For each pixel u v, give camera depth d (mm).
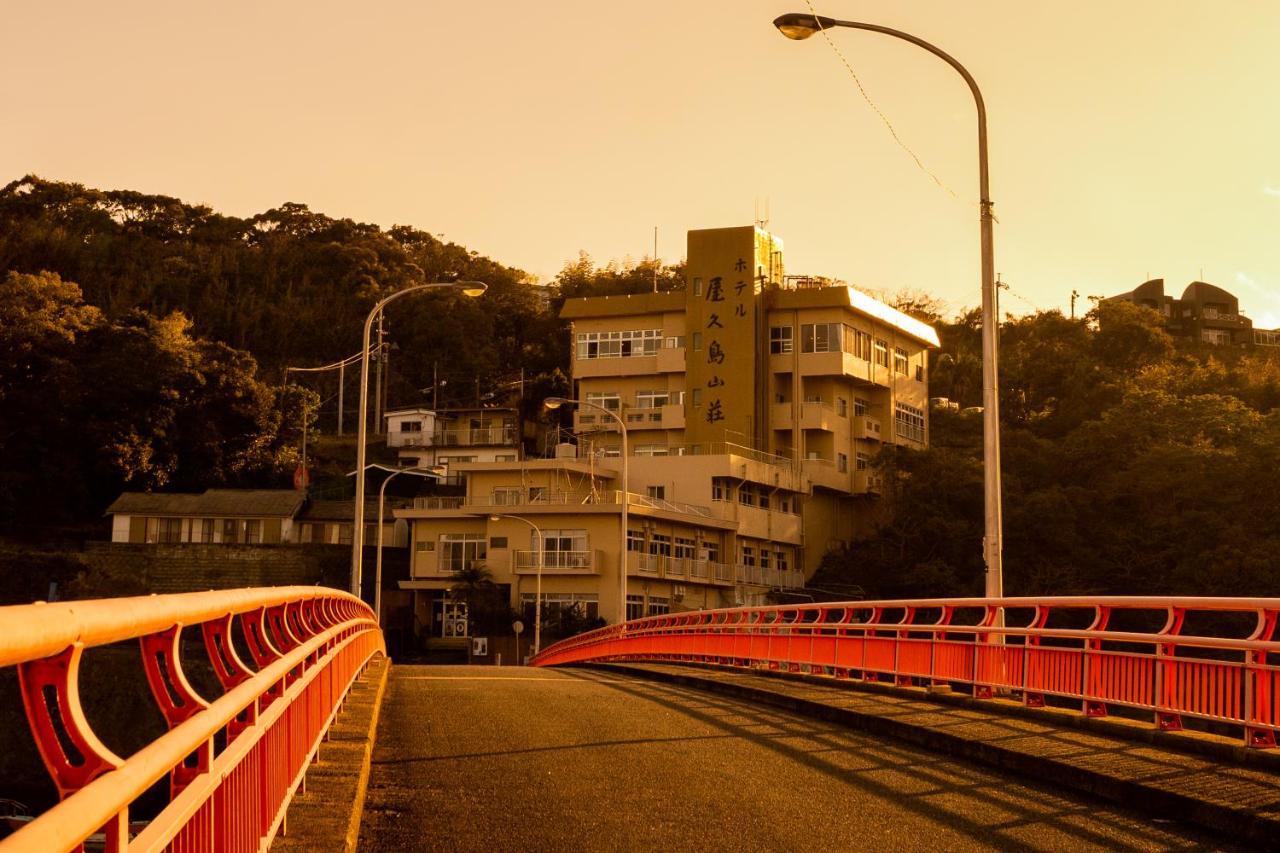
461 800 9672
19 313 79250
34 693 3057
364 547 76188
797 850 8148
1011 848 8242
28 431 76562
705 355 77750
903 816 9258
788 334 78938
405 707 16734
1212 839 8547
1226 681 10867
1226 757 10641
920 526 68438
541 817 9062
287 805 6965
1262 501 55594
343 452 95625
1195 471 56656
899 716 14297
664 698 18891
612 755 12188
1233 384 82375
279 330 115812
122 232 126812
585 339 82000
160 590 70688
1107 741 12008
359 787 8516
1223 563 50438
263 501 76875
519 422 91812
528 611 67938
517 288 125750
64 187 129250
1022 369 89562
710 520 69938
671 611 68375
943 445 87812
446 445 92750
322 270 123812
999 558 18391
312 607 9977
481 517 70625
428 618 72000
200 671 40750
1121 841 8469
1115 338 91812
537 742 13070
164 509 74875
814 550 78562
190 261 122562
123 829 3258
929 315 119188
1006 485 64250
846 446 80500
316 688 9094
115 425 77812
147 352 81000
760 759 12062
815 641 21891
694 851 8094
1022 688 14602
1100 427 66250
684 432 78000
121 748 32500
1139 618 49156
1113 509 60906
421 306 117375
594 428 80125
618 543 67062
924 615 63688
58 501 76438
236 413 83938
